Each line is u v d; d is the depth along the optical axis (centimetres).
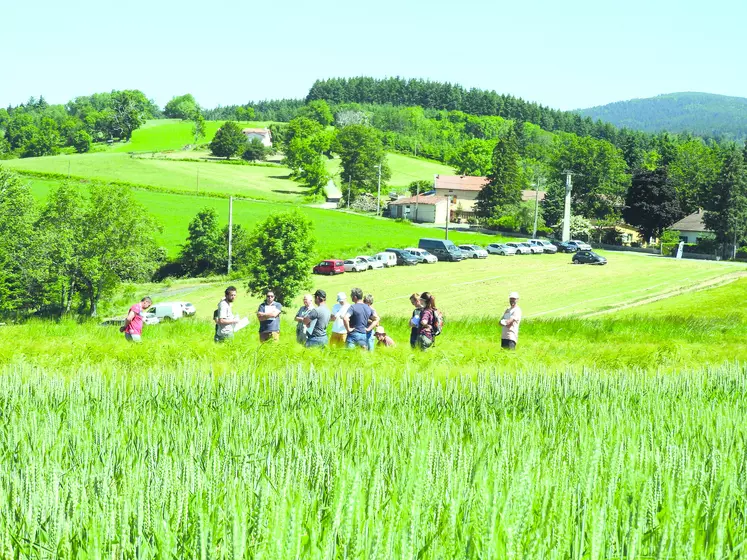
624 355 1739
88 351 1445
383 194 16488
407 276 7631
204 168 18112
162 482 516
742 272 7231
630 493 509
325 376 1191
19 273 5803
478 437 698
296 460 585
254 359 1347
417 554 409
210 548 408
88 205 5950
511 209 12925
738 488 555
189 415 809
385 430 719
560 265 8169
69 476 546
